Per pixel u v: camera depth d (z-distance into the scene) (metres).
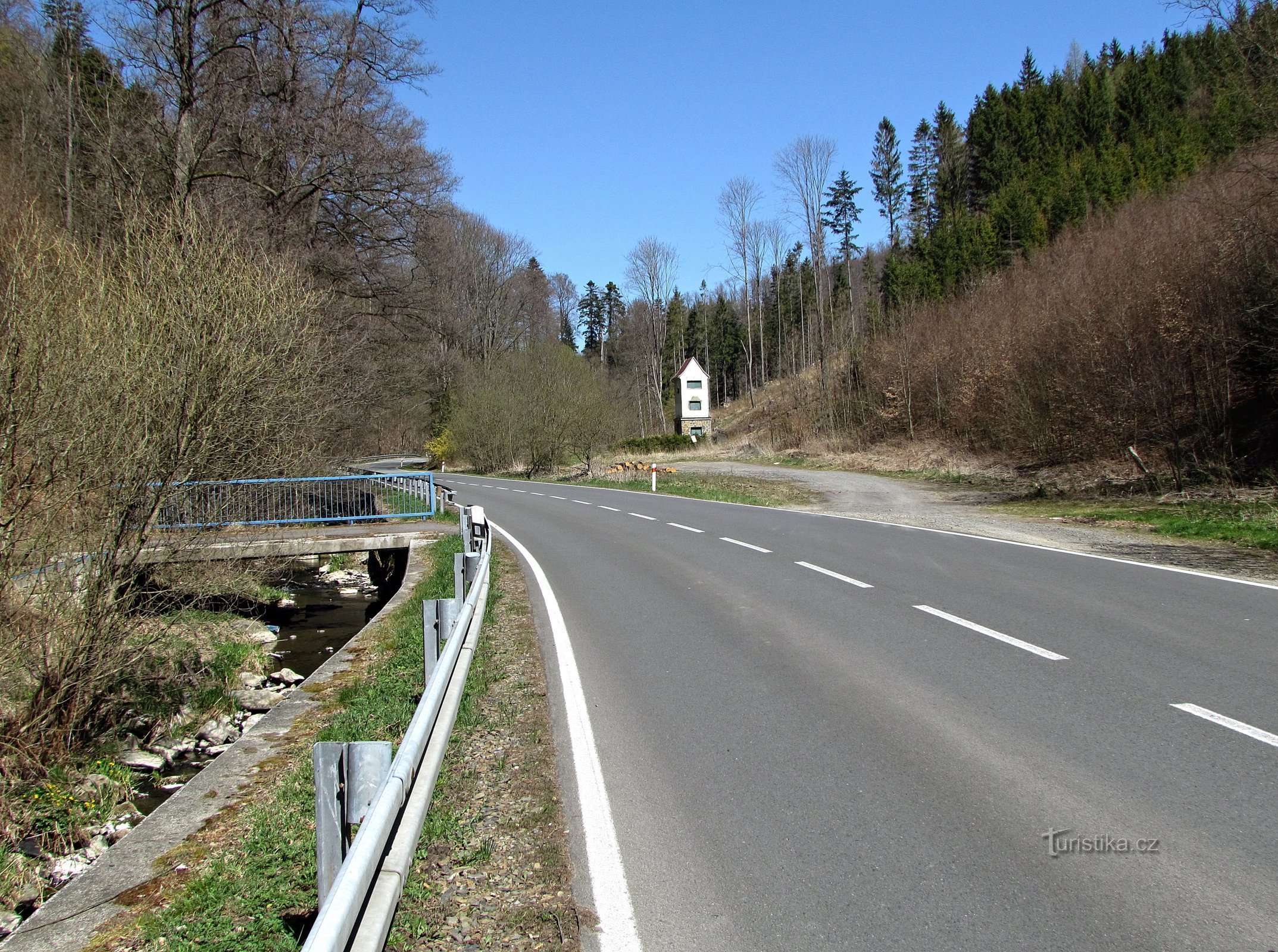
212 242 12.70
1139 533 14.81
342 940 2.37
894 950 3.10
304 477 19.48
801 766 4.89
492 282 72.06
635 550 14.38
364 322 26.42
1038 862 3.69
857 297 80.94
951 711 5.66
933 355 41.31
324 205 25.19
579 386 43.62
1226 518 15.34
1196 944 3.05
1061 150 63.06
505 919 3.45
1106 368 24.73
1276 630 7.40
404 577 13.99
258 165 22.30
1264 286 19.69
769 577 11.10
